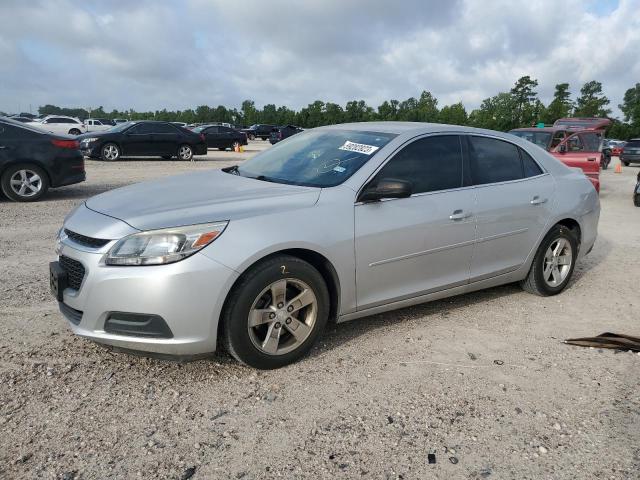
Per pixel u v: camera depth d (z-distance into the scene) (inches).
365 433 114.6
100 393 126.2
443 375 140.8
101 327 126.9
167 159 856.3
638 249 294.7
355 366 143.9
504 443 112.8
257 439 111.4
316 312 142.5
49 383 129.4
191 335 125.5
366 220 149.6
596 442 114.0
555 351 157.9
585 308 195.9
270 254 134.2
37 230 288.8
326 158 167.2
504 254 186.1
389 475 101.9
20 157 374.6
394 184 147.9
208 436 111.7
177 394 127.0
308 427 116.0
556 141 522.0
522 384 137.6
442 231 165.3
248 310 131.3
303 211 140.7
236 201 139.9
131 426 114.0
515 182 189.5
